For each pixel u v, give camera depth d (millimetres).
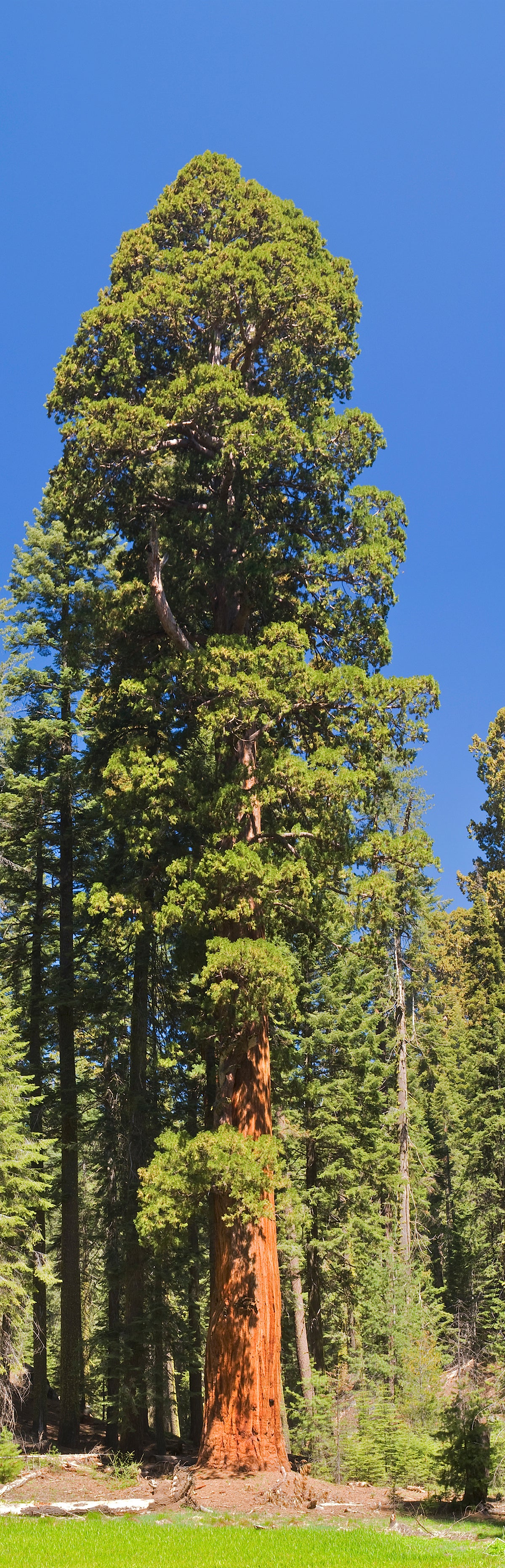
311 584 19953
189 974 20438
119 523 20500
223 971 16266
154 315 19797
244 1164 15156
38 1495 15906
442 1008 48312
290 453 18594
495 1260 32844
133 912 19406
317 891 18375
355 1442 19172
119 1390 21094
